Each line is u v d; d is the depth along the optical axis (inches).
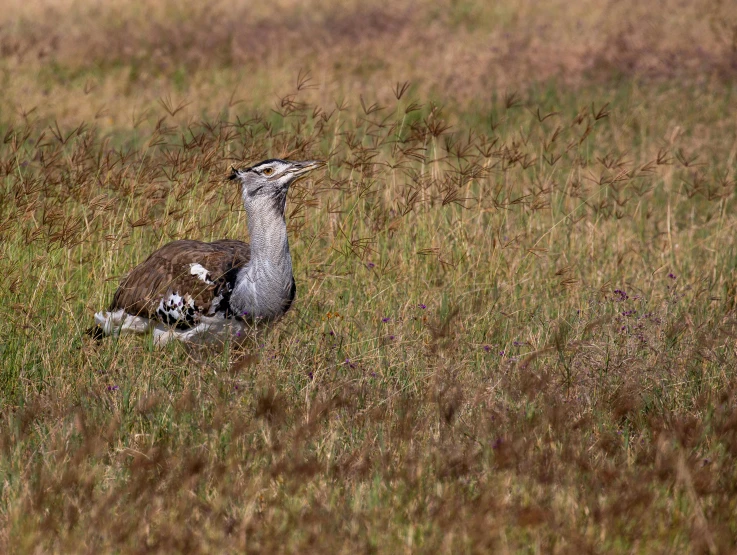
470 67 1547.7
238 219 695.1
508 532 361.4
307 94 1337.4
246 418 462.3
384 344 569.6
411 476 400.8
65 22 1888.5
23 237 646.5
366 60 1640.0
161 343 561.3
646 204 963.3
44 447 441.4
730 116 1282.0
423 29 1872.5
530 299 682.8
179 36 1786.4
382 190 791.7
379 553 349.4
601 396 498.9
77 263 643.5
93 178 704.4
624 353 536.7
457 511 369.1
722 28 1674.5
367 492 393.4
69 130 1196.5
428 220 755.4
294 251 720.3
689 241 819.4
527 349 572.7
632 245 810.2
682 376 520.4
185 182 685.3
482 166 780.6
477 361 550.6
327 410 463.8
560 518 367.9
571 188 838.5
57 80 1487.5
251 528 355.9
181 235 666.8
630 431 480.4
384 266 687.1
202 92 1413.6
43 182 674.8
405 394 505.7
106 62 1612.9
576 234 789.9
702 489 385.7
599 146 1133.7
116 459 435.2
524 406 476.1
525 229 791.1
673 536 358.0
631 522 366.0
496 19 1952.5
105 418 463.8
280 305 543.2
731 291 698.8
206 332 555.8
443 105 1321.4
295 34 1809.8
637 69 1508.4
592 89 1430.9
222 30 1843.0
